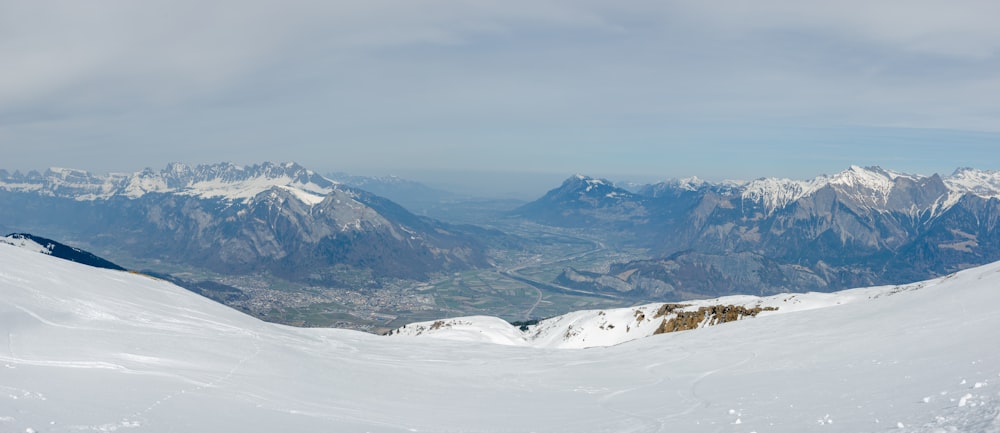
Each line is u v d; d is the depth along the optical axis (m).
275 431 16.70
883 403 18.69
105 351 23.14
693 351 44.28
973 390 17.61
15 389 16.38
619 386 32.81
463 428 21.03
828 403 20.50
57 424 13.78
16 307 24.52
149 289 38.66
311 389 24.73
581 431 20.67
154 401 17.78
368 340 52.69
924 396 18.48
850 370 28.08
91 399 16.77
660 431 19.88
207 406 18.34
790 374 30.05
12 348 20.94
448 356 45.81
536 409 25.75
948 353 27.23
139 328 27.88
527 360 45.09
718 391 27.67
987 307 37.38
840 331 41.91
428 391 29.12
